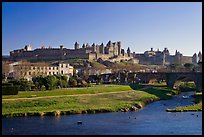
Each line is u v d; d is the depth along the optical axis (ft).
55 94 468.75
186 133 248.73
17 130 266.16
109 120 323.98
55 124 298.76
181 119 325.42
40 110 370.12
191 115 353.31
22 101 402.31
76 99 450.71
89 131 262.88
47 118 337.72
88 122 310.65
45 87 530.68
